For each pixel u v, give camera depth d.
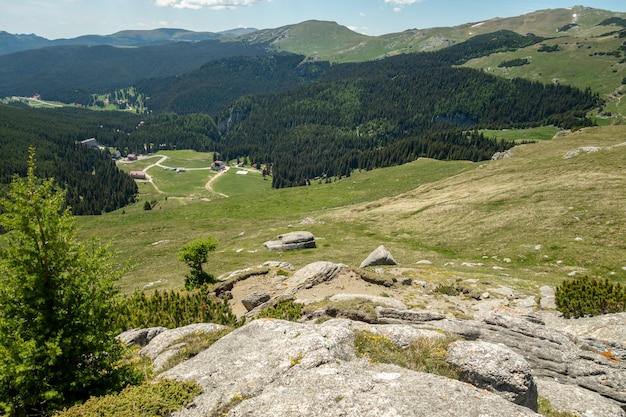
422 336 14.74
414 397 9.84
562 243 42.34
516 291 29.70
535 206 53.34
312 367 11.57
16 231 13.73
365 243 56.62
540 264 39.97
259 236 68.00
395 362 13.06
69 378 13.18
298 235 59.00
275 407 9.73
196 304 28.73
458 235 52.47
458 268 40.22
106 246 15.61
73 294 13.98
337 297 23.16
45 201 13.93
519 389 12.18
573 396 14.72
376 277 30.09
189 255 41.81
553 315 24.14
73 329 13.84
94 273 14.67
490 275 35.47
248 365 12.55
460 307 25.38
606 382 15.32
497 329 18.45
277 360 12.16
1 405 12.39
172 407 11.00
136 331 21.89
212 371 12.77
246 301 28.48
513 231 48.53
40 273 13.45
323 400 9.77
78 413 10.94
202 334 17.33
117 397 11.61
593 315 22.64
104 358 14.27
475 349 13.35
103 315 14.55
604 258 37.72
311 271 31.91
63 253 14.07
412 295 27.92
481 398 9.88
